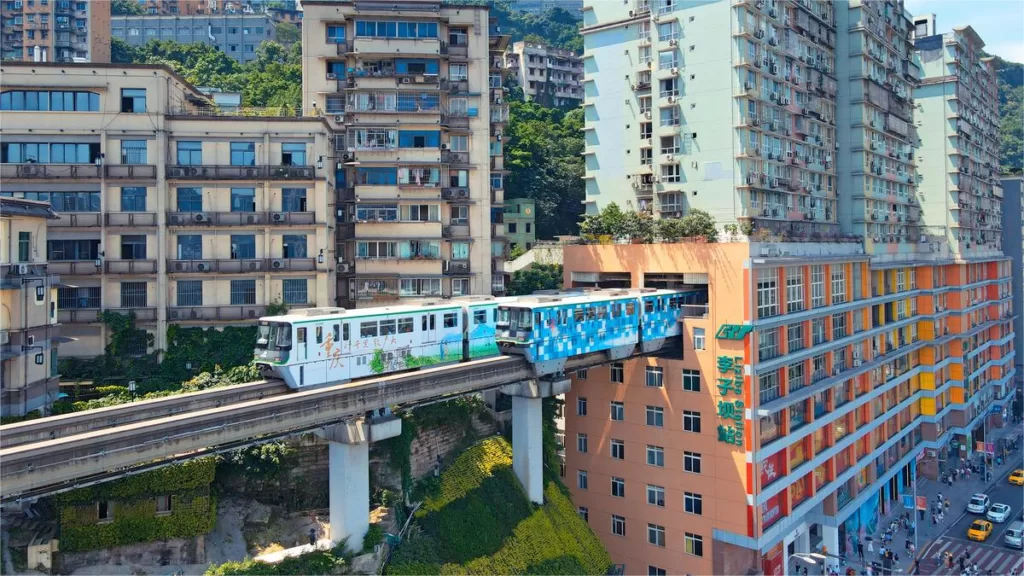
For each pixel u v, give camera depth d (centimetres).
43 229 3703
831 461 5294
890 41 7788
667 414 4759
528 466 4325
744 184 5719
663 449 4778
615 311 4453
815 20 6812
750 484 4362
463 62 5672
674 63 6069
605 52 6619
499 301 4222
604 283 5444
